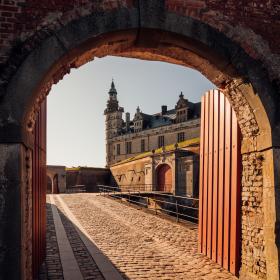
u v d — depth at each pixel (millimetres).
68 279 5898
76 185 44969
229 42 4750
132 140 61312
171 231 10625
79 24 4332
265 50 4867
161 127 55125
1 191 3914
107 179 51594
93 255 7594
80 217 13953
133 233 10367
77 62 5195
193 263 7027
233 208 6230
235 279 5891
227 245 6473
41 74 4168
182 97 52500
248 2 4891
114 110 68688
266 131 4883
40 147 6613
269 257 4762
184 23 4621
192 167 30156
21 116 4047
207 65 5320
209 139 7910
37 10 4273
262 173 5121
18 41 4195
